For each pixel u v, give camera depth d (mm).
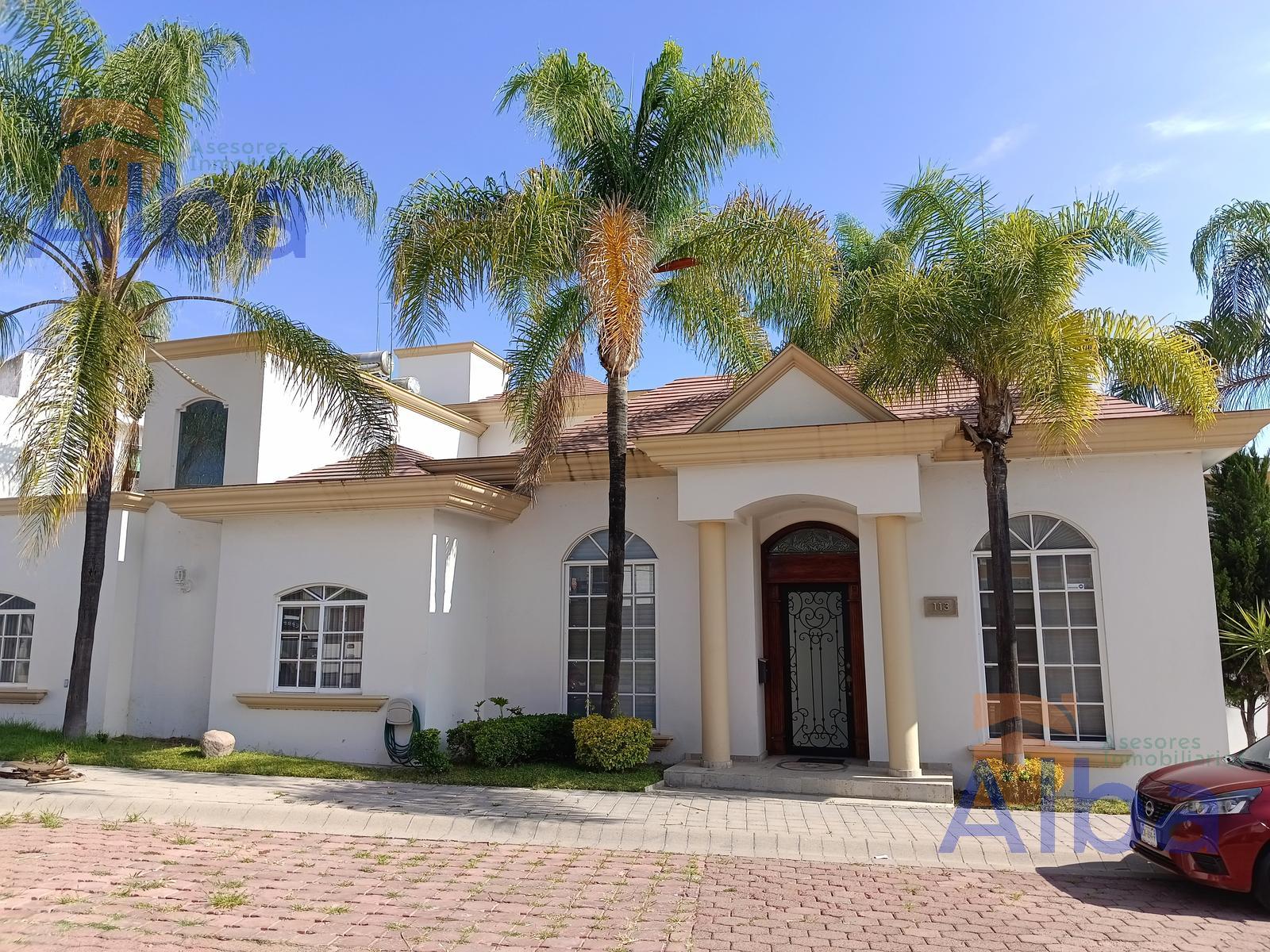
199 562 14406
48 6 11750
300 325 13211
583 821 8812
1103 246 10836
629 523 13445
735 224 12062
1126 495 11664
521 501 13867
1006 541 10750
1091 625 11641
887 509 11195
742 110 12000
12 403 17781
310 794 9930
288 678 13062
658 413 15227
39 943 5453
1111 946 5852
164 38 12617
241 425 14828
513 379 13555
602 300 10930
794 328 14625
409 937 5750
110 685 13969
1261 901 6547
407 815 8930
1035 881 7418
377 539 12836
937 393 11617
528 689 13539
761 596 13289
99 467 11406
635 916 6273
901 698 10867
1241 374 19000
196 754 12156
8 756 11609
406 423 16953
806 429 11273
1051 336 9906
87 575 12664
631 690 13141
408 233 11219
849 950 5719
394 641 12484
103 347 10758
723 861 7848
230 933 5738
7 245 11938
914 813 9523
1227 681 13039
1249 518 13750
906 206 11180
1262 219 18234
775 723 13141
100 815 9148
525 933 5887
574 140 12203
